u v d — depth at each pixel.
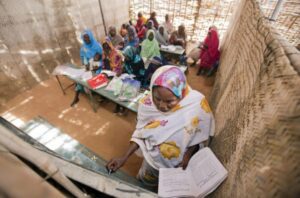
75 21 3.76
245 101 0.77
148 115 1.20
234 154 0.75
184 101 1.09
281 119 0.44
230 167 0.77
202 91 3.31
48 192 0.30
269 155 0.46
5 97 2.87
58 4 3.29
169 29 4.52
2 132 0.32
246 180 0.55
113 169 1.21
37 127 2.30
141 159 2.02
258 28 0.88
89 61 2.90
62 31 3.55
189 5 5.07
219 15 4.89
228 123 0.96
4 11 2.58
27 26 2.92
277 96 0.49
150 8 5.67
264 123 0.52
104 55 2.79
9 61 2.81
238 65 1.14
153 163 1.17
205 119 1.13
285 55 0.52
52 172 0.37
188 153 1.15
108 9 4.66
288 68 0.47
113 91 2.25
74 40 3.88
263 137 0.51
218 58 3.56
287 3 2.64
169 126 1.09
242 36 1.33
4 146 0.30
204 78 3.69
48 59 3.42
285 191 0.39
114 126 2.48
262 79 0.63
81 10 3.82
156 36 3.83
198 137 1.14
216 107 1.51
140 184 1.40
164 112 1.11
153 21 4.52
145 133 1.18
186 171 0.99
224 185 0.78
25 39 2.95
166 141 1.09
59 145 1.90
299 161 0.36
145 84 2.59
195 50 4.11
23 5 2.78
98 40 4.60
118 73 2.54
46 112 2.70
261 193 0.45
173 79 0.97
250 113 0.67
